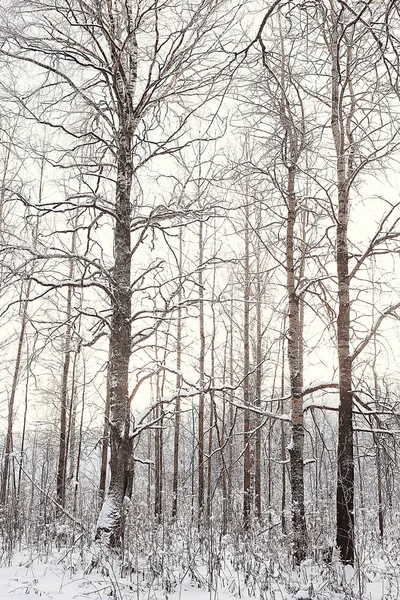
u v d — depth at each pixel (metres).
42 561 7.59
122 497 8.34
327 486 9.67
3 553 7.61
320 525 8.85
